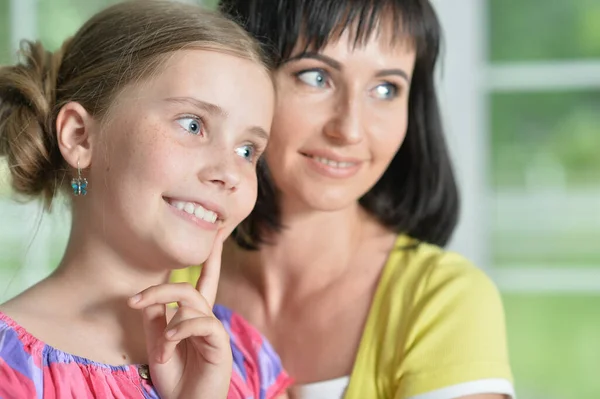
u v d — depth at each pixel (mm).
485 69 2572
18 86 1211
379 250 1558
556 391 2680
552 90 2574
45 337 1120
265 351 1381
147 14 1231
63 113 1177
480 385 1345
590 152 2592
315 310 1509
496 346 1395
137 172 1115
